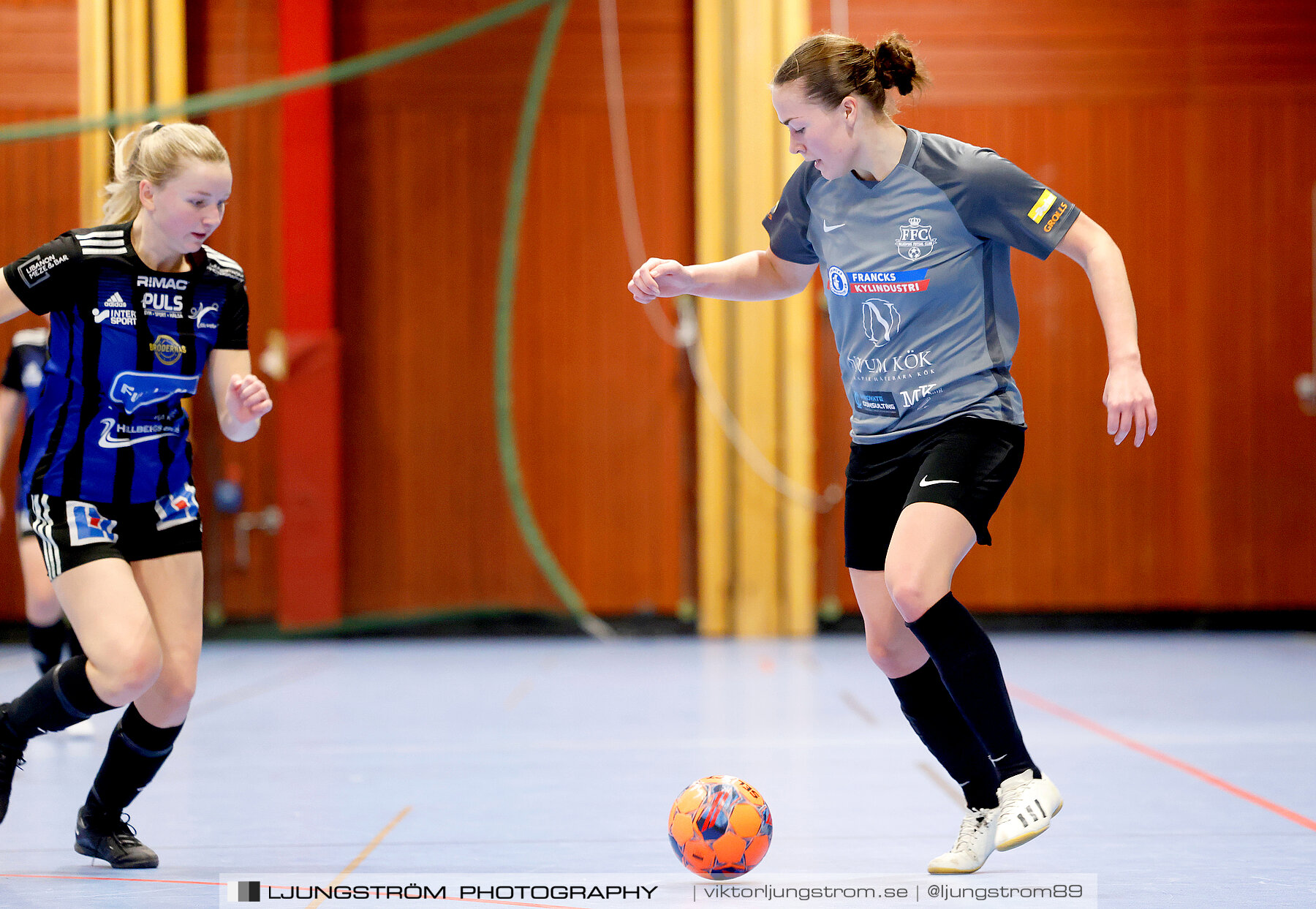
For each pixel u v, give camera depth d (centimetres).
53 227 2580
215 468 2598
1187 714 1502
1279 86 2656
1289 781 1081
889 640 761
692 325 2638
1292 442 2655
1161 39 2658
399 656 2302
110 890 720
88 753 1257
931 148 741
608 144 2662
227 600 2603
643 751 1247
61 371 757
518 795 1028
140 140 750
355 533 2633
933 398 745
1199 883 727
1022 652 2286
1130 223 2659
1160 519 2662
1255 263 2655
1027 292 2647
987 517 718
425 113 2644
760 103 2595
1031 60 2659
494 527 2650
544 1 2652
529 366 2659
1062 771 1130
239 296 806
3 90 2584
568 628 2647
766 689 1755
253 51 2631
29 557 1306
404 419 2645
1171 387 2667
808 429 2609
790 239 822
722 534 2616
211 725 1455
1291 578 2655
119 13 2567
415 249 2642
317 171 2578
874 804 978
